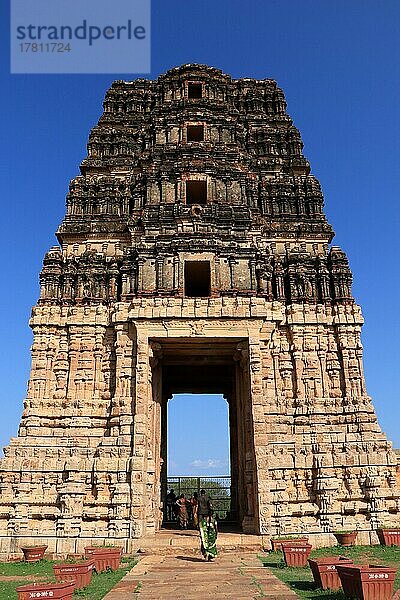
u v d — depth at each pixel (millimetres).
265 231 38750
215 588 18219
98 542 27484
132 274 35688
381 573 15359
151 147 42312
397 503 29109
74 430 32062
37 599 14141
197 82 45625
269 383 32844
